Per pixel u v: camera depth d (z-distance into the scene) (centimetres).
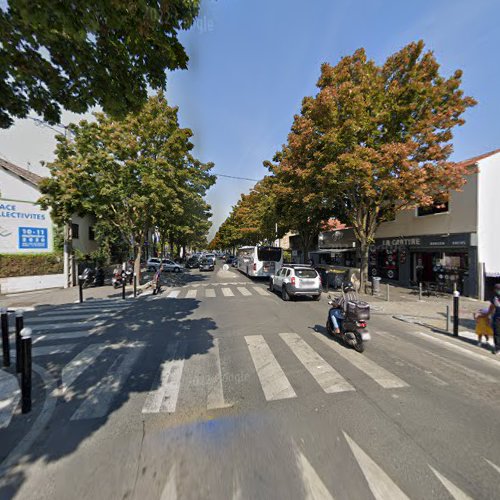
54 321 781
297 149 1195
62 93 371
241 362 489
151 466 248
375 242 1836
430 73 1091
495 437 290
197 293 1320
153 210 1405
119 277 1549
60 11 241
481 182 1176
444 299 1190
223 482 229
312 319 808
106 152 1259
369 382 415
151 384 409
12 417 329
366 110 1113
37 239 1499
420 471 242
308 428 304
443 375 443
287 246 4753
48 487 226
